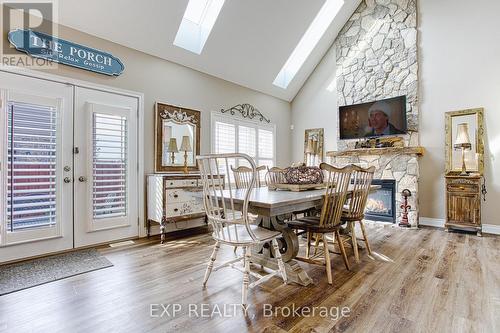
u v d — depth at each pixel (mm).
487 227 3934
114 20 3201
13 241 2621
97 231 3223
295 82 5879
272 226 2336
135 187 3566
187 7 3645
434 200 4398
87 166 3133
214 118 4641
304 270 2434
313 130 5926
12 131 2627
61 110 2947
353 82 5262
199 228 4195
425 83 4500
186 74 4215
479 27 4051
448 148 4203
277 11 4199
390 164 4547
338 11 5020
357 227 4246
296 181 2703
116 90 3406
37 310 1770
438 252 2959
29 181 2727
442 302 1854
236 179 3152
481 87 4020
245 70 4879
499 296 1929
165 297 1943
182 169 4098
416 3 4598
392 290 2045
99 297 1942
